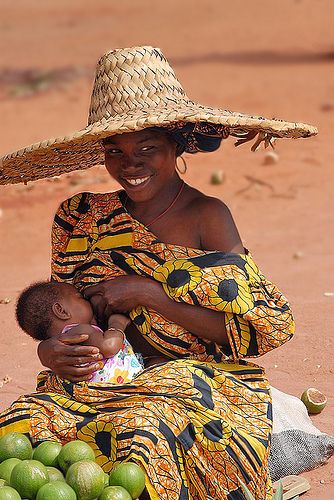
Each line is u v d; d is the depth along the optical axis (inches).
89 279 204.2
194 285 192.1
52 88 813.9
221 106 695.1
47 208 471.8
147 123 178.9
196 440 182.1
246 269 194.9
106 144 194.1
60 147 197.0
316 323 299.9
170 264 195.5
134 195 197.0
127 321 198.8
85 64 935.0
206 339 200.4
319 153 539.2
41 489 169.6
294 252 381.7
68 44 1110.4
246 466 182.4
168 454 178.4
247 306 191.0
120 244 201.5
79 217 211.0
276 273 355.6
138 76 195.2
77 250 209.3
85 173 521.3
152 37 1145.4
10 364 282.8
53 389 198.1
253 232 414.0
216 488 182.5
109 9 1448.1
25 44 1128.8
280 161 526.3
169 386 184.9
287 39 1064.8
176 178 202.5
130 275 199.6
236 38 1099.9
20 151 192.9
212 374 190.2
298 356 276.8
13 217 459.8
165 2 1498.5
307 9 1314.0
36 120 685.3
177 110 187.5
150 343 200.2
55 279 211.9
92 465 173.0
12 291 349.7
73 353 190.5
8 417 190.7
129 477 171.9
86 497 171.9
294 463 212.2
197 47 1039.6
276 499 176.1
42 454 181.3
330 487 206.8
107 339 192.7
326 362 271.7
